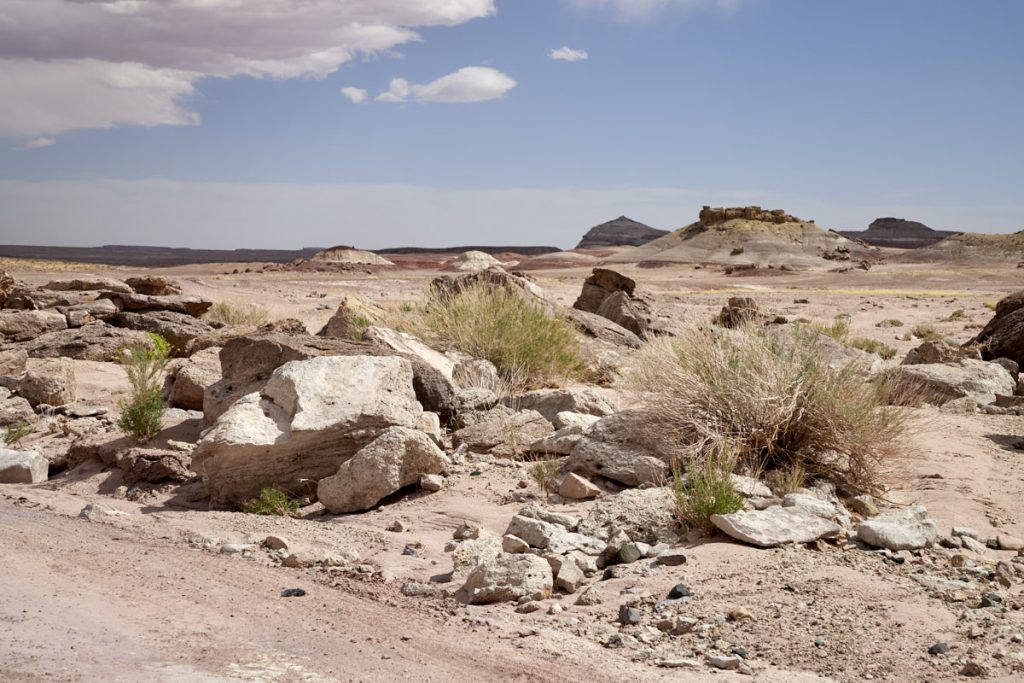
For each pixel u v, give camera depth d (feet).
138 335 56.08
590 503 24.09
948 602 17.02
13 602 14.97
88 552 18.97
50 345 53.93
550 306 61.57
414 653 13.94
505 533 21.42
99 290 75.87
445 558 20.17
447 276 60.85
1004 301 61.31
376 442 25.46
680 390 27.84
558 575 18.15
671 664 13.83
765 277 411.95
